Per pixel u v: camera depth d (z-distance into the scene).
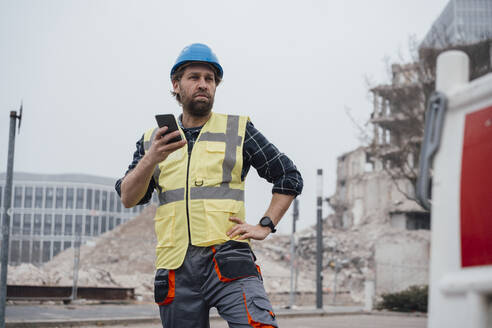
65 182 136.25
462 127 1.48
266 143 2.98
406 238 53.06
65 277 26.00
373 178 66.62
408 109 33.03
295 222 20.94
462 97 1.48
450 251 1.47
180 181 2.89
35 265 25.16
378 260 43.47
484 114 1.42
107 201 139.62
